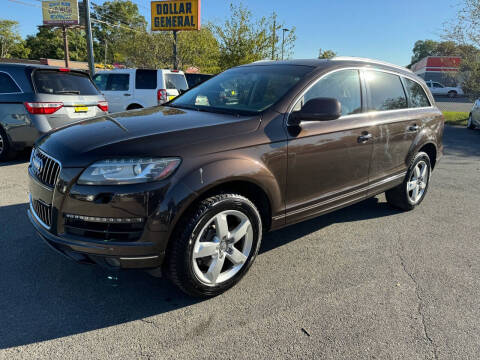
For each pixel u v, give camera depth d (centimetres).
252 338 221
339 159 319
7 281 270
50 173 238
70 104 605
